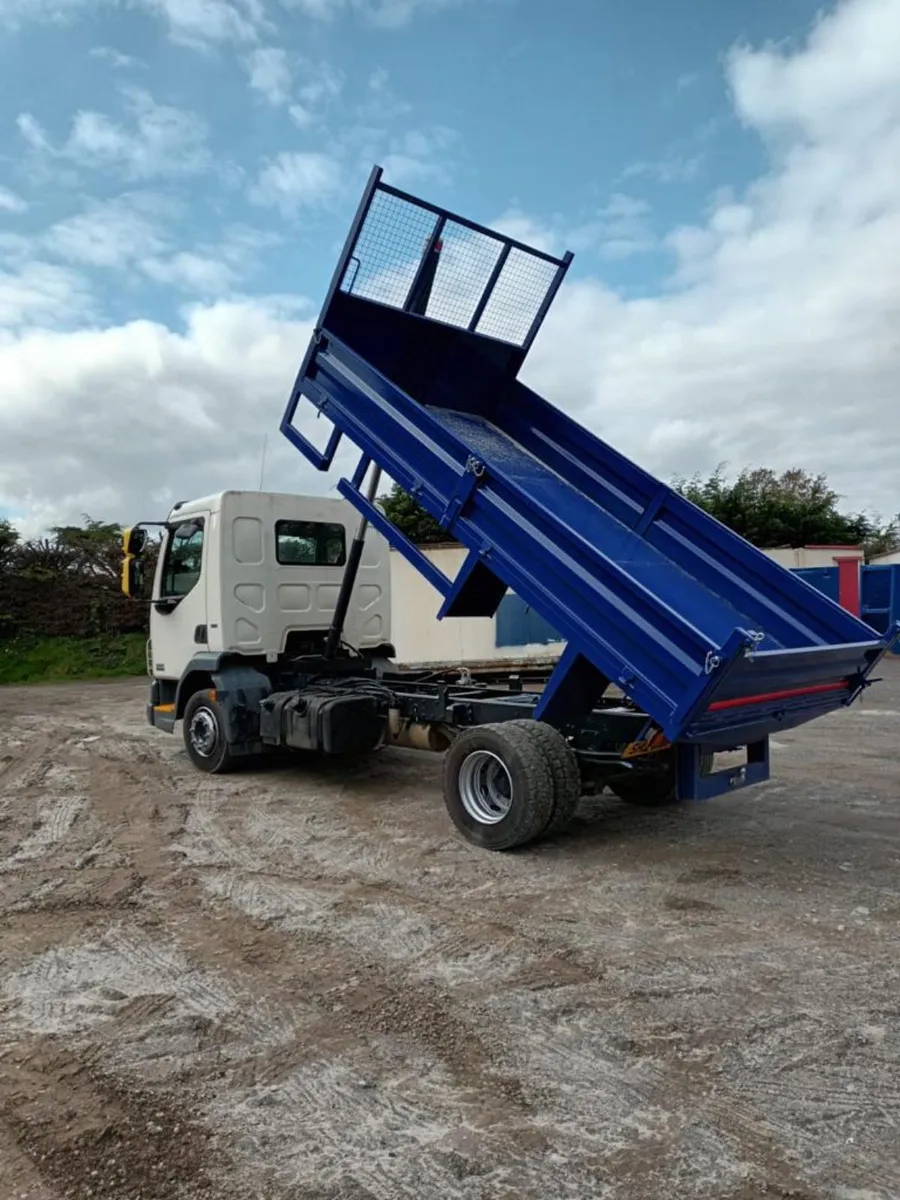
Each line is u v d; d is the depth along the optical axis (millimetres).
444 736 7613
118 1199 2629
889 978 4051
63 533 24203
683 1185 2656
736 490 29719
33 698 17000
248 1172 2744
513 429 7906
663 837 6418
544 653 18031
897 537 36875
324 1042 3551
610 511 7113
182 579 9250
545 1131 2936
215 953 4469
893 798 7578
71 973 4250
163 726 9594
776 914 4871
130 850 6320
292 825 6938
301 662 9141
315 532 9359
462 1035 3590
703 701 4832
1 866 5996
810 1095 3121
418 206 6953
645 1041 3516
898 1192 2611
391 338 7344
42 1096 3189
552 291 7973
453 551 11906
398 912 5004
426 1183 2682
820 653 5176
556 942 4523
